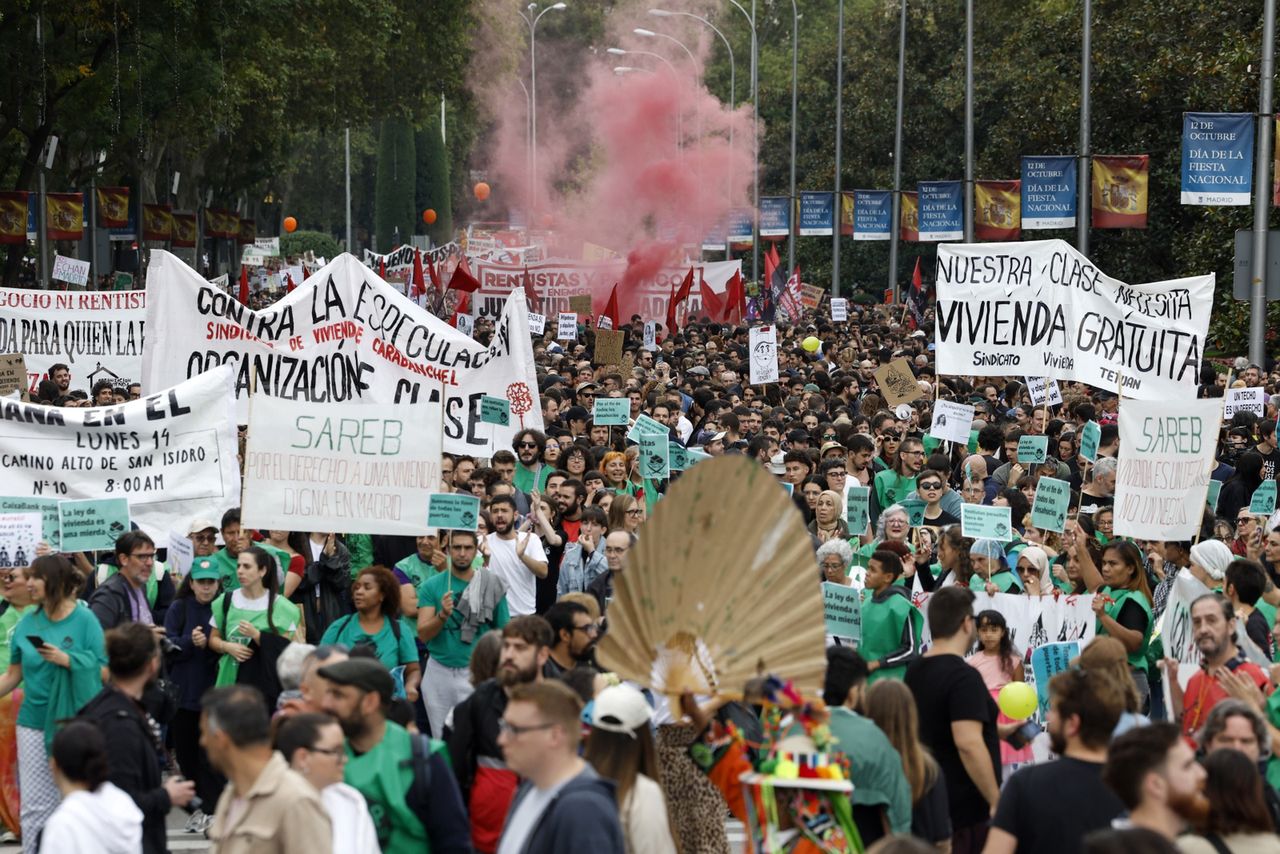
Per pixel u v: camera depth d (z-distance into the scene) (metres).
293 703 10.14
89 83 54.38
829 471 20.55
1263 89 37.44
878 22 96.88
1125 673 11.17
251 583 14.92
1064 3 70.62
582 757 9.41
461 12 82.06
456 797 9.65
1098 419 30.17
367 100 87.25
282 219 157.50
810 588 9.20
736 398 31.33
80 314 28.80
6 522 14.44
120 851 9.55
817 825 9.27
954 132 90.69
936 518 19.92
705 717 9.63
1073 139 65.31
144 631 11.07
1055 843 8.92
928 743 11.22
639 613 9.55
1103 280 24.69
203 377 17.88
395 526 15.80
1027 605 15.44
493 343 24.05
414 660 14.47
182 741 15.14
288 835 8.47
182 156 88.00
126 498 16.34
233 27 57.84
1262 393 28.97
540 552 17.58
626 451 23.11
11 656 13.56
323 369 22.27
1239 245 37.53
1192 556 14.49
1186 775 8.04
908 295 76.19
